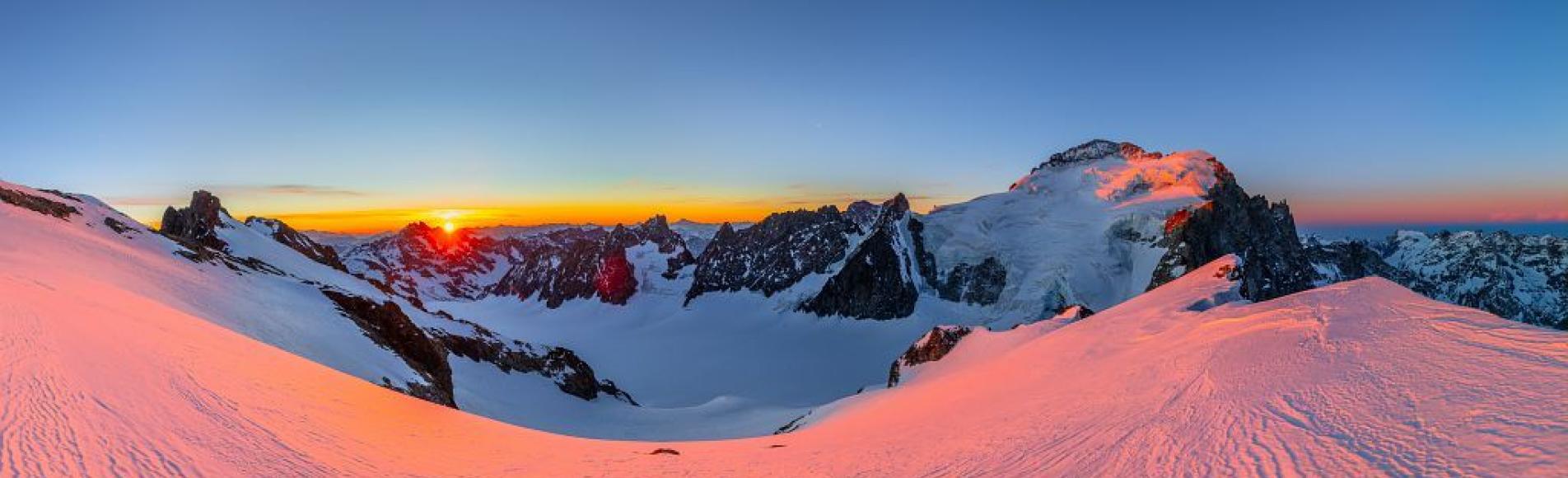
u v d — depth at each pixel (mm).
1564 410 11859
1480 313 22344
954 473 19578
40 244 53469
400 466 20406
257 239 121312
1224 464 13695
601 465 26047
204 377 22797
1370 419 14039
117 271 52688
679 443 41219
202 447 15680
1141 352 33500
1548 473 9570
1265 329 27438
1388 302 27281
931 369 76375
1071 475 16125
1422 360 17672
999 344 69875
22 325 21438
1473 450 11133
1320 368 19516
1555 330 18312
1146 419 19625
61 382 16766
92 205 88812
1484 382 14586
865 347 185375
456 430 31219
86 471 12320
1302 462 12633
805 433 45875
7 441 12578
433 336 95312
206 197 118000
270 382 26297
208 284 60438
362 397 31922
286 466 16422
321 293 73188
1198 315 37438
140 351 23312
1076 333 47688
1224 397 19453
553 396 101062
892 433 33094
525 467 24266
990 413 31078
